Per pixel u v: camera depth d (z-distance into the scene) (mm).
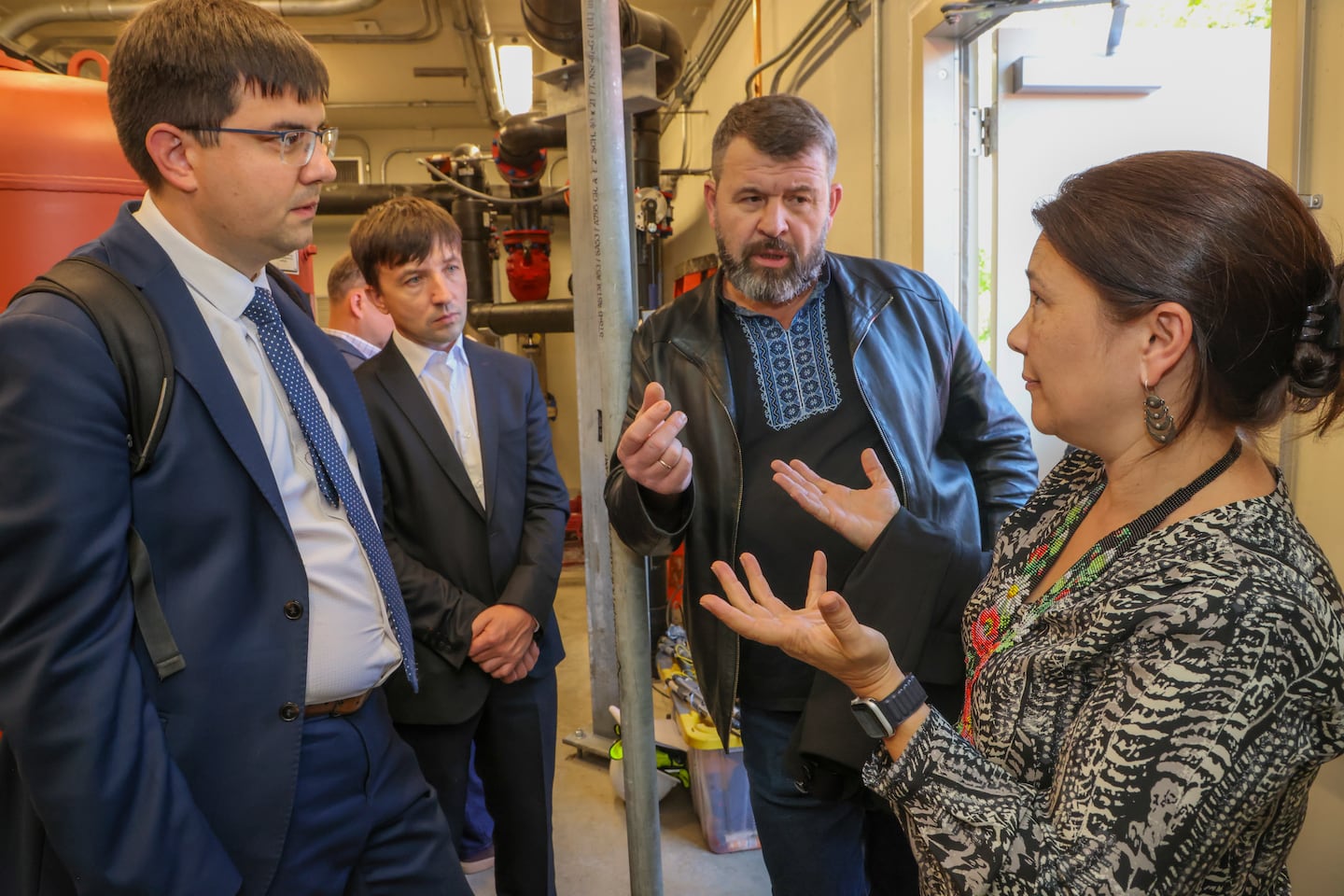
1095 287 721
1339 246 1313
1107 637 683
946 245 2604
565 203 6145
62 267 966
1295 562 656
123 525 912
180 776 926
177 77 958
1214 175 696
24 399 853
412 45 5785
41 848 949
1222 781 604
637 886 1548
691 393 1462
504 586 1791
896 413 1406
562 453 7672
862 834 1451
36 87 1890
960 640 1211
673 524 1383
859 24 3008
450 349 1842
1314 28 1358
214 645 974
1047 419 783
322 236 7523
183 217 1033
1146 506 750
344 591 1123
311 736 1099
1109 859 614
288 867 1060
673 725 2672
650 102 1760
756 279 1385
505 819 1811
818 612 870
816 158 1361
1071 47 2475
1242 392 700
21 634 851
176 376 967
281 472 1081
